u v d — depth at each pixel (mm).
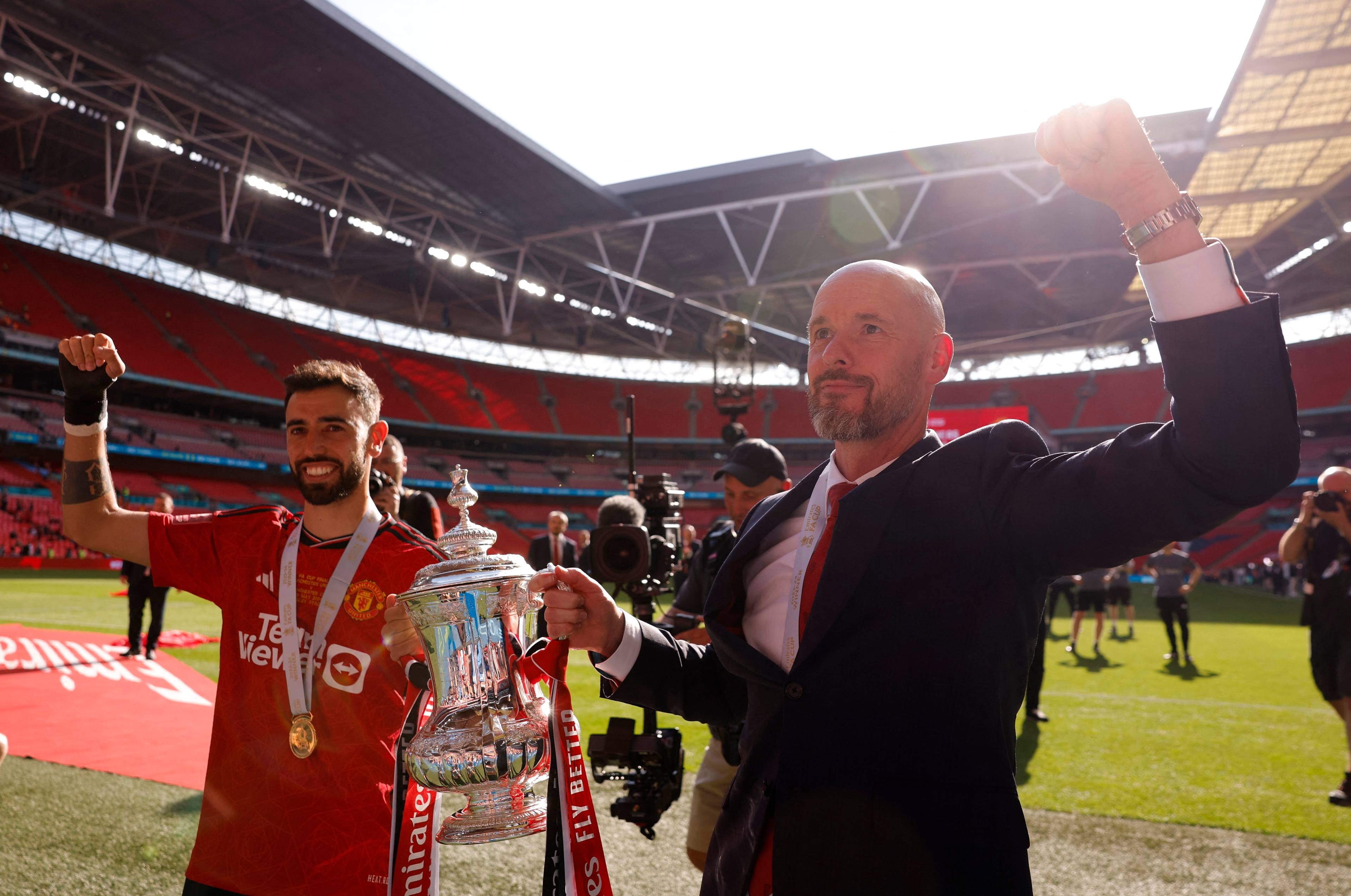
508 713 1208
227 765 1726
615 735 2820
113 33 19344
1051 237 30953
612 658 1379
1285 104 22172
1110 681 8680
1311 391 40375
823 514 1283
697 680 1478
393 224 28797
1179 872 3381
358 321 43875
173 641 9758
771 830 1135
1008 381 48406
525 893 3115
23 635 9680
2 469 28625
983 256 33156
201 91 21656
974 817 1035
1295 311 42781
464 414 44500
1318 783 4730
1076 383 47250
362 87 21453
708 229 30734
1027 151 25438
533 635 1818
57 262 34031
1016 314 41625
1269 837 3797
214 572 1914
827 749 1088
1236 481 897
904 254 32562
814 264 33906
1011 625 1097
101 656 8430
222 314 38688
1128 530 985
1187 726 6344
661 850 3637
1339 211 29953
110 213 22797
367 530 1833
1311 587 4555
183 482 33125
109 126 22422
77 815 3781
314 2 18359
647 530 2877
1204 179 26953
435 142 24266
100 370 1904
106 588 17906
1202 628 14898
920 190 27156
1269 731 6172
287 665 1720
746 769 1215
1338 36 19344
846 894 1023
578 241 31906
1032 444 1187
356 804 1646
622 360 52781
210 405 38062
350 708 1695
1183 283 947
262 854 1635
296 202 28891
